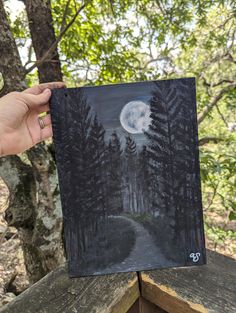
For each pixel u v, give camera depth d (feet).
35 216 6.00
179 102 2.40
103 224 2.41
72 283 2.63
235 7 9.03
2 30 4.98
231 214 7.18
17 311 2.41
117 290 2.51
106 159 2.41
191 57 15.38
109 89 2.41
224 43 11.32
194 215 2.43
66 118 2.40
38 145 5.15
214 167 6.40
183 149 2.41
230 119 16.78
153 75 9.14
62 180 2.39
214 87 15.64
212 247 11.92
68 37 8.13
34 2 6.12
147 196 2.42
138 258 2.42
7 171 5.94
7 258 8.85
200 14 8.32
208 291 2.42
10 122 2.71
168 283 2.51
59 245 5.73
